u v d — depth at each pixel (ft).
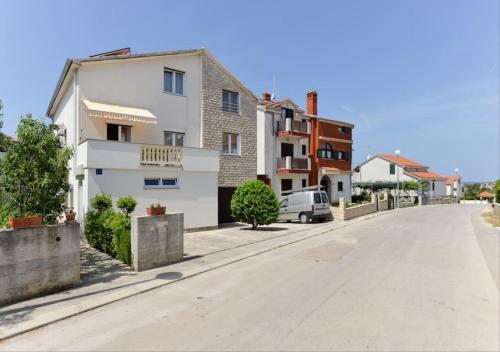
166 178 53.47
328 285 25.27
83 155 46.91
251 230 59.21
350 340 15.99
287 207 74.08
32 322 18.93
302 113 101.96
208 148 61.36
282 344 15.71
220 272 30.25
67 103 58.39
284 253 38.91
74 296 23.52
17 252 22.45
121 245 33.55
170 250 33.45
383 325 17.70
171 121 62.08
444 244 43.57
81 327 18.44
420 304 20.85
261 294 23.44
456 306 20.45
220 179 70.08
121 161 48.08
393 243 45.06
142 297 23.49
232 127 72.54
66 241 25.29
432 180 176.45
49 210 28.45
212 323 18.48
